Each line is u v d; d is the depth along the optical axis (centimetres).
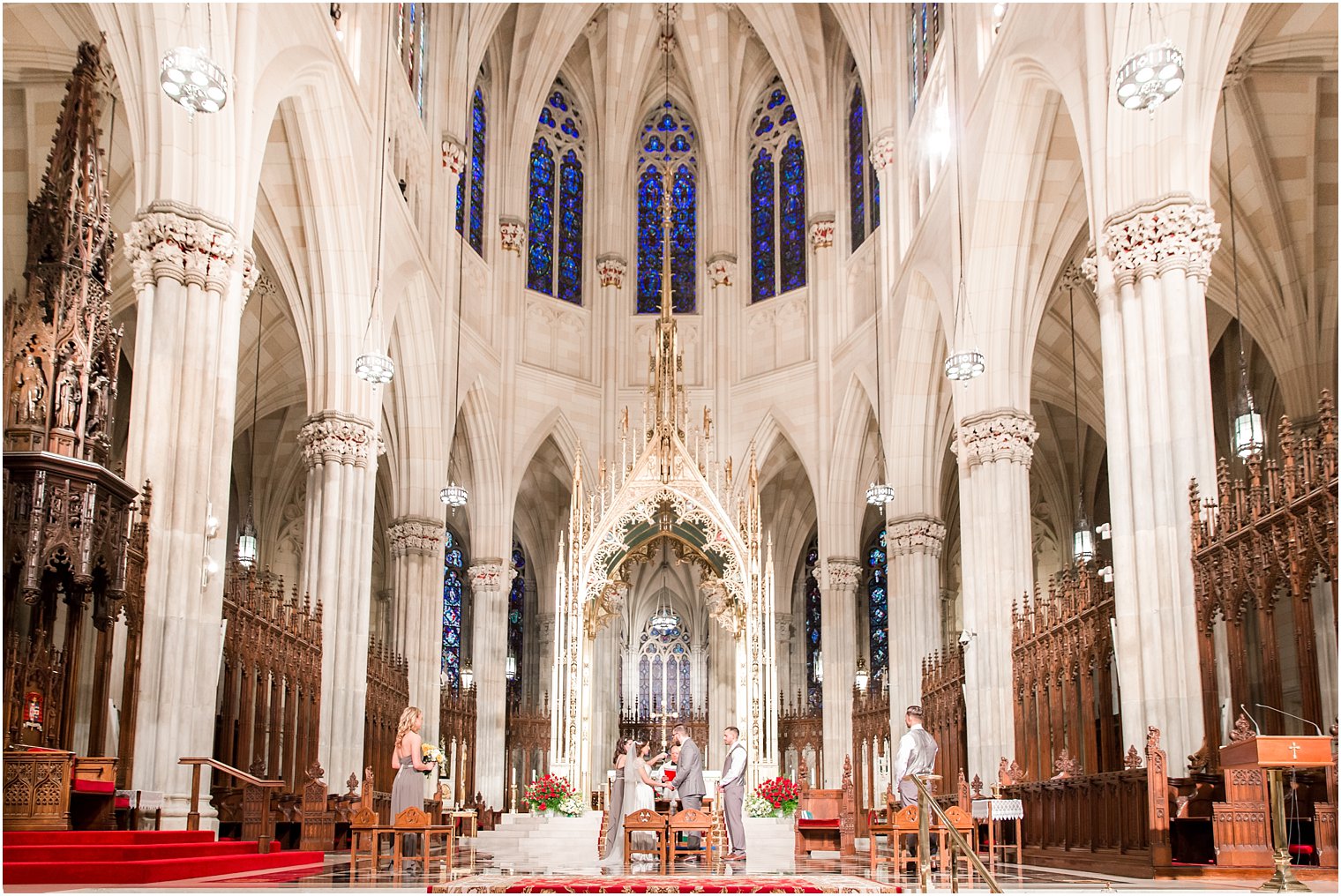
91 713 1465
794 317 3938
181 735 1616
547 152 4169
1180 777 1522
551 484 4350
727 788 1697
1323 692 2283
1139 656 1677
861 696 3594
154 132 1759
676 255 4197
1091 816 1578
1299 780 1347
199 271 1753
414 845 1750
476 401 3681
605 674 4250
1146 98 1502
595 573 3125
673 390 3244
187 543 1669
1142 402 1722
